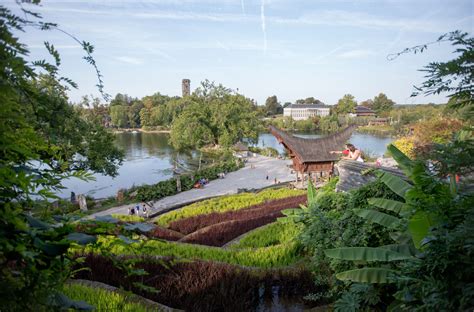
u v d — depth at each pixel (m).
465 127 2.27
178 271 7.00
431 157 2.56
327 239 7.47
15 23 1.16
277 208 17.69
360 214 6.20
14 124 1.55
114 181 36.44
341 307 5.41
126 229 1.73
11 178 1.38
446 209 3.13
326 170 26.45
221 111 47.53
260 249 9.36
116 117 80.94
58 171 1.96
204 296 6.53
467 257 2.76
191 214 17.88
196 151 58.12
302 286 7.62
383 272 5.09
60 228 1.49
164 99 103.31
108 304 4.63
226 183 32.19
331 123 93.56
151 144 70.62
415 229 4.08
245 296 6.89
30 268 1.40
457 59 1.91
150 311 4.91
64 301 1.61
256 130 52.34
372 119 90.88
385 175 6.18
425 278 3.43
